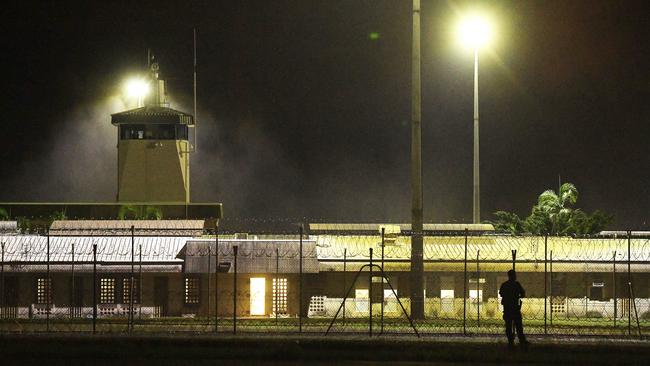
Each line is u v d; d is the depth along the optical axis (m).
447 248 114.94
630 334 80.69
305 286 110.19
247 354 65.00
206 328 86.50
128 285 108.50
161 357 64.44
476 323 93.88
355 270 111.38
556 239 117.19
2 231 126.19
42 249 109.62
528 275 113.38
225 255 107.88
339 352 65.88
